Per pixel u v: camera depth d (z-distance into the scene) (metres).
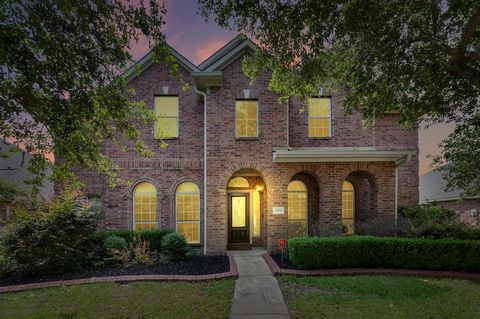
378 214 12.41
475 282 8.20
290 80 7.77
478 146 9.43
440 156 10.52
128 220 12.73
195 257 11.38
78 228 9.80
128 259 10.04
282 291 7.52
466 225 11.36
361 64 7.51
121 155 12.87
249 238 13.49
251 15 5.81
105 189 12.96
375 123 13.55
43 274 9.13
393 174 12.55
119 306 6.55
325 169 12.46
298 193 13.34
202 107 13.31
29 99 4.46
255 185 13.66
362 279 8.34
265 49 6.54
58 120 4.95
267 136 12.35
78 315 6.09
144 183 13.02
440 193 21.16
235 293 7.41
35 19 4.22
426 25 6.75
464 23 6.56
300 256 9.23
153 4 4.73
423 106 8.16
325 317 5.97
